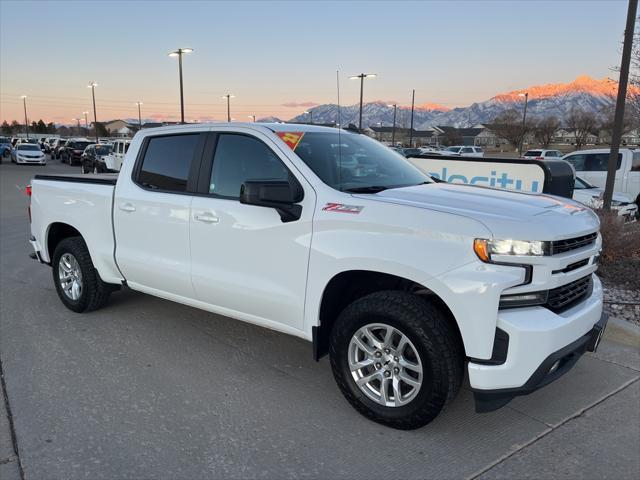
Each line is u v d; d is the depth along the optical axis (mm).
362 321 3240
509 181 6820
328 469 2914
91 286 5180
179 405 3572
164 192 4367
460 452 3076
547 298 2941
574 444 3170
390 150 4688
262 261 3682
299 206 3494
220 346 4594
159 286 4531
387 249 3064
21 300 5883
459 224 2900
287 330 3709
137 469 2885
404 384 3316
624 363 4305
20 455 2990
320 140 3969
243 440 3174
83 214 5027
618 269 6605
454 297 2846
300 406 3584
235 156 3965
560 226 3000
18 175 27578
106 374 4023
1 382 3879
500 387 2840
